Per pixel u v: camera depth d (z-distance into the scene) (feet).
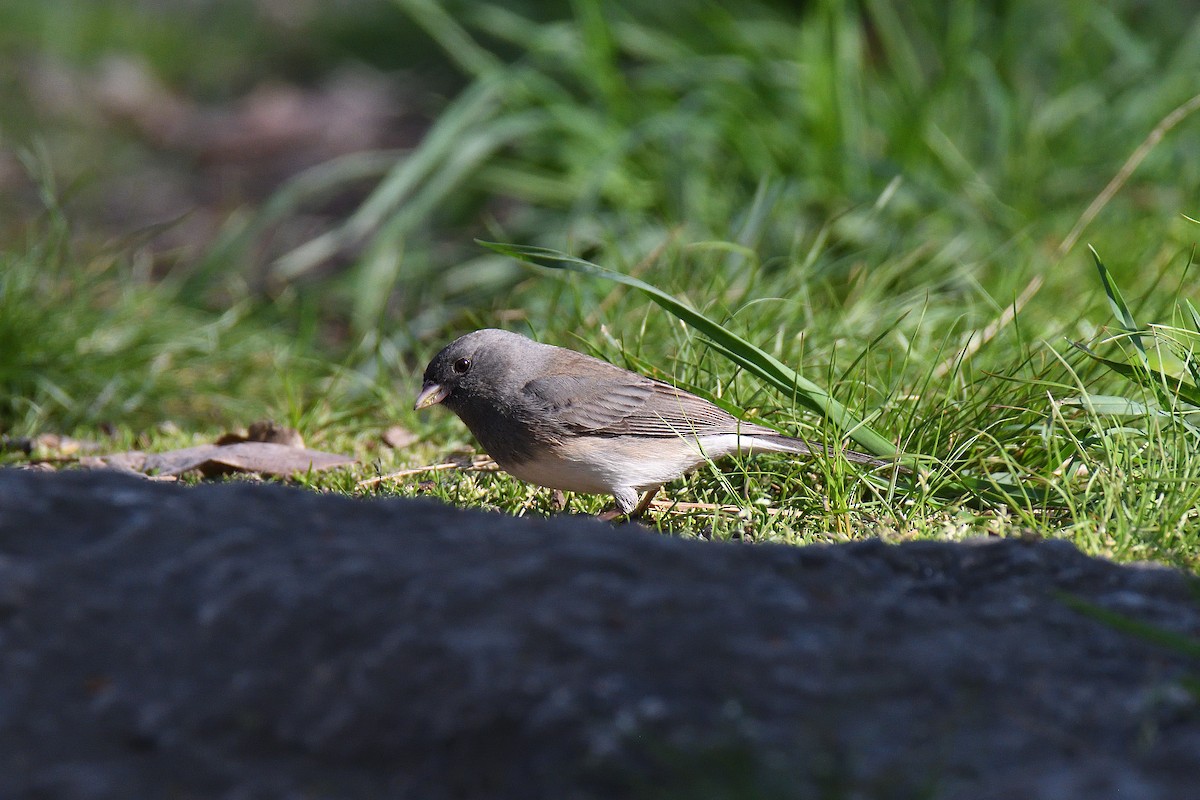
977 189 48.26
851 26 54.54
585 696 16.51
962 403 31.86
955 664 17.38
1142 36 57.00
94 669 17.78
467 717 16.53
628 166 53.31
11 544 20.10
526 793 15.66
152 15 109.70
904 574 20.94
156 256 57.77
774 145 51.88
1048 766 15.49
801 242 46.96
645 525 29.96
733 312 37.99
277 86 92.32
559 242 49.98
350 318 56.24
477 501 31.55
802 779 15.24
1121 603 19.83
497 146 59.26
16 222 68.44
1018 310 37.73
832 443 30.53
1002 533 26.63
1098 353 33.88
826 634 17.89
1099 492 27.94
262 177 77.30
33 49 96.99
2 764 16.24
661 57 57.11
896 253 45.73
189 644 18.08
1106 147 51.31
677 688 16.62
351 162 59.57
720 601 18.49
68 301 45.09
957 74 52.90
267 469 33.55
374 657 17.42
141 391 42.45
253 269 63.93
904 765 15.48
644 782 15.49
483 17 63.00
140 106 91.15
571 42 56.29
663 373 34.76
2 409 41.57
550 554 19.34
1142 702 16.87
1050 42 57.26
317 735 16.85
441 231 62.18
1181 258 42.11
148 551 19.85
